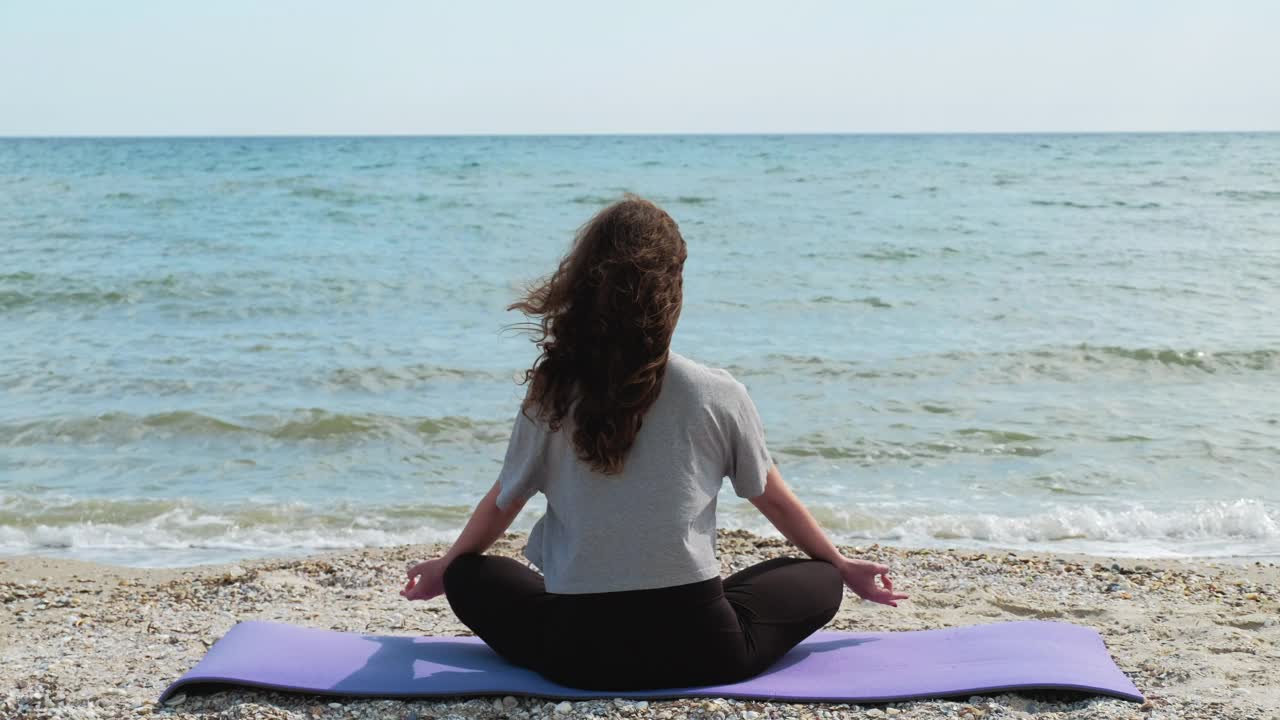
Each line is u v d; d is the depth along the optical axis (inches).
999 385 388.8
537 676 112.5
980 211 1049.5
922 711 106.3
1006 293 589.6
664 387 100.3
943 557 209.0
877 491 272.8
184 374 390.0
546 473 104.7
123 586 196.4
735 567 200.8
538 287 103.1
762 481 106.4
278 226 904.9
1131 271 666.2
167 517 253.3
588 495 101.0
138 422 325.7
